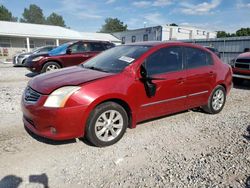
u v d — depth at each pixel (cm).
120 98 359
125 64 390
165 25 3397
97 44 1064
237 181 279
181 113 537
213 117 515
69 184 270
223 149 359
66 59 983
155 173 293
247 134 418
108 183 273
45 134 331
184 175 289
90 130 341
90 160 321
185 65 455
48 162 313
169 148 361
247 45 1688
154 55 411
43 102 323
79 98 324
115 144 370
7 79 995
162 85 409
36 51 1600
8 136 386
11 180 274
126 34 4147
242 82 950
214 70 510
